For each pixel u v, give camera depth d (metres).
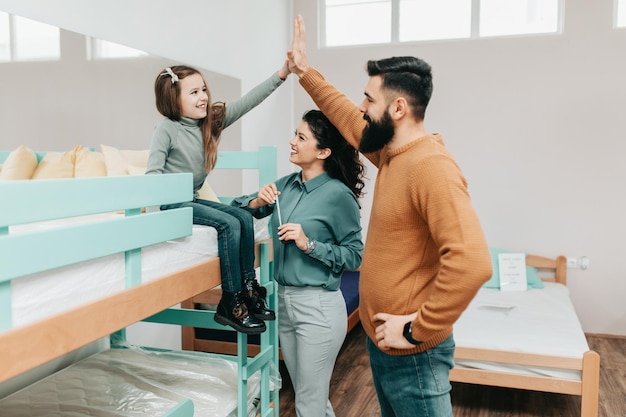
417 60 1.42
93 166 1.97
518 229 4.17
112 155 2.25
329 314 1.89
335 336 1.90
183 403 1.37
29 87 1.87
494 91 4.13
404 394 1.43
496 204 4.20
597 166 3.99
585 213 4.04
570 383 2.47
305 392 1.92
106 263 1.13
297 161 1.98
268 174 2.25
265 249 1.90
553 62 4.00
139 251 1.22
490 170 4.19
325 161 2.01
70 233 0.99
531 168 4.11
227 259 1.56
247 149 3.68
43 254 0.93
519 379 2.55
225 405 1.71
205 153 1.78
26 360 0.89
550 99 4.03
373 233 1.46
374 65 1.44
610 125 3.94
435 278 1.36
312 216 1.93
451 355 1.44
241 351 1.70
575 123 4.00
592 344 3.88
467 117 4.20
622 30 3.86
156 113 2.64
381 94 1.41
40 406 1.61
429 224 1.28
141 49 2.53
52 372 2.01
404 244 1.38
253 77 3.80
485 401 2.88
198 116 1.72
